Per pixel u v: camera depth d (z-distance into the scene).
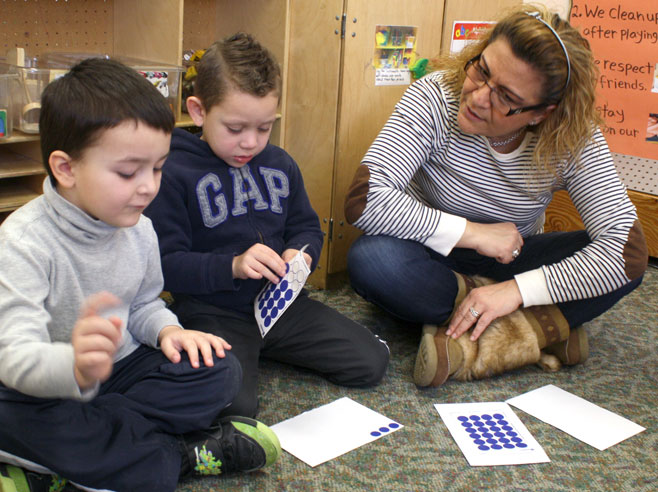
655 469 1.26
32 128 1.57
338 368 1.46
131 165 0.98
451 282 1.58
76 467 1.00
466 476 1.20
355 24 1.81
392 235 1.57
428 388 1.49
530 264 1.68
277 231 1.49
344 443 1.26
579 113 1.40
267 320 1.34
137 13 1.89
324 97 1.88
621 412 1.45
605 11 2.36
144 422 1.08
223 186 1.41
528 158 1.53
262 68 1.28
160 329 1.18
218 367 1.14
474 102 1.37
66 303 1.04
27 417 0.97
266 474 1.17
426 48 2.05
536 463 1.25
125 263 1.13
